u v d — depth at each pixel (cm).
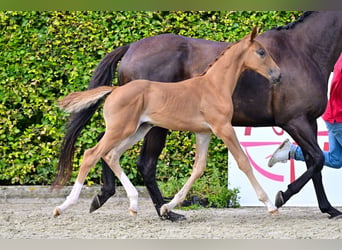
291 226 927
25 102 1202
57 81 1205
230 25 1208
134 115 902
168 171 1205
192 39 1004
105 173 988
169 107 907
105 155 925
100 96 916
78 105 915
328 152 1037
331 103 992
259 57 920
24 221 962
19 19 1208
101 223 952
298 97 955
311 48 981
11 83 1199
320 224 945
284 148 1038
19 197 1191
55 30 1205
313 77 963
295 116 960
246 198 1141
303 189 1137
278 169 1141
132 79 988
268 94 966
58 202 1185
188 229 902
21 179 1212
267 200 912
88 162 901
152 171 1001
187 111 910
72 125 949
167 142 1196
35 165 1217
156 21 1212
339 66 969
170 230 895
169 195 1145
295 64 963
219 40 1205
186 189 937
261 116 982
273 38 982
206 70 938
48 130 1201
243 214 1054
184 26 1209
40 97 1205
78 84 1205
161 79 980
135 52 995
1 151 1203
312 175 962
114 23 1212
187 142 1195
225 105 912
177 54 984
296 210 1104
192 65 982
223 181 1198
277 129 1147
